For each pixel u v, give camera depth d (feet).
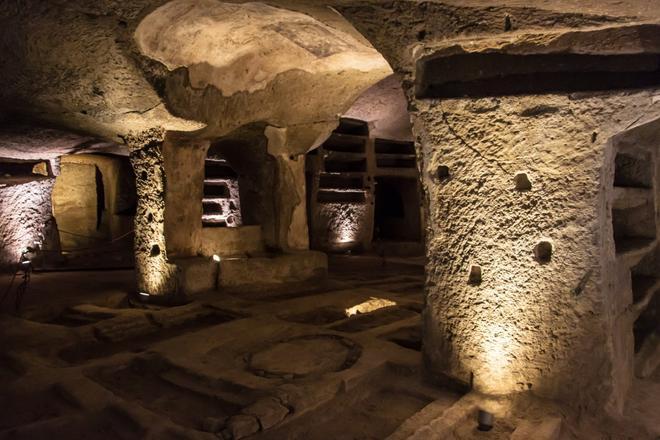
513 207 10.62
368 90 34.32
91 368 12.80
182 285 20.24
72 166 40.83
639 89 9.17
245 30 14.82
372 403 11.55
